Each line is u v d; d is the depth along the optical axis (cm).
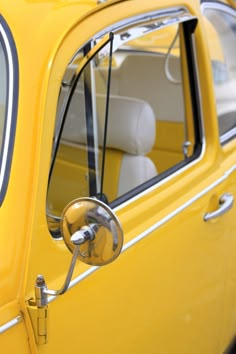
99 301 143
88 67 150
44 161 131
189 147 197
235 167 208
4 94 136
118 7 154
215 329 206
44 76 133
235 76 234
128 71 229
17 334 124
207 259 191
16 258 126
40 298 125
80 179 157
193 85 195
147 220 161
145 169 195
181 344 182
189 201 177
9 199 130
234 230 209
